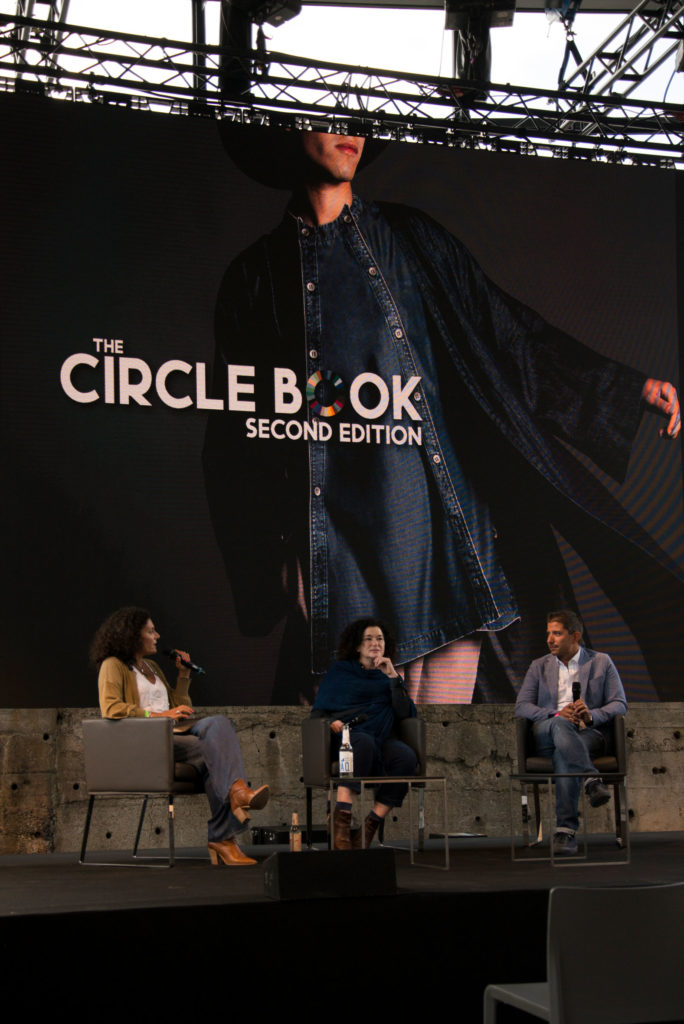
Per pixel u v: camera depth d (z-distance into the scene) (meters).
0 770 6.06
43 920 3.31
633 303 7.16
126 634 5.26
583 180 7.18
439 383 6.81
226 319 6.53
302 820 6.48
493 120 7.21
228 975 3.47
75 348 6.25
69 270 6.30
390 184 6.89
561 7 7.30
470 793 6.76
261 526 6.44
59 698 6.02
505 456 6.84
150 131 6.51
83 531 6.15
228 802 4.99
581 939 2.16
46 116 6.35
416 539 6.66
